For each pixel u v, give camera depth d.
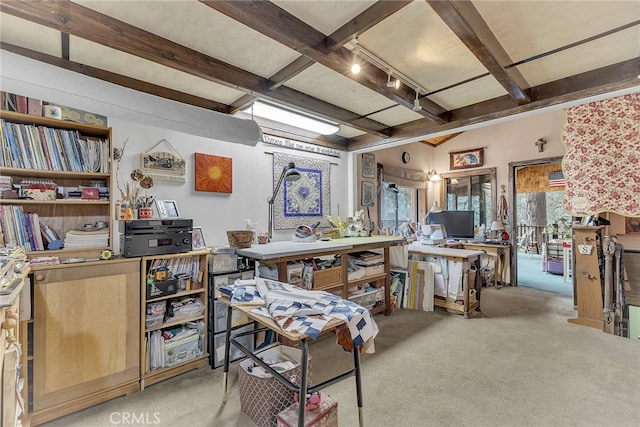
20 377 1.52
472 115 3.22
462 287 3.67
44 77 1.75
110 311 1.96
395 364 2.43
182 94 2.78
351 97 3.02
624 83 2.36
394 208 5.69
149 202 2.47
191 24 1.80
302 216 3.88
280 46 2.06
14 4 1.43
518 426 1.70
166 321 2.24
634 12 1.75
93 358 1.90
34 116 1.90
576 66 2.43
